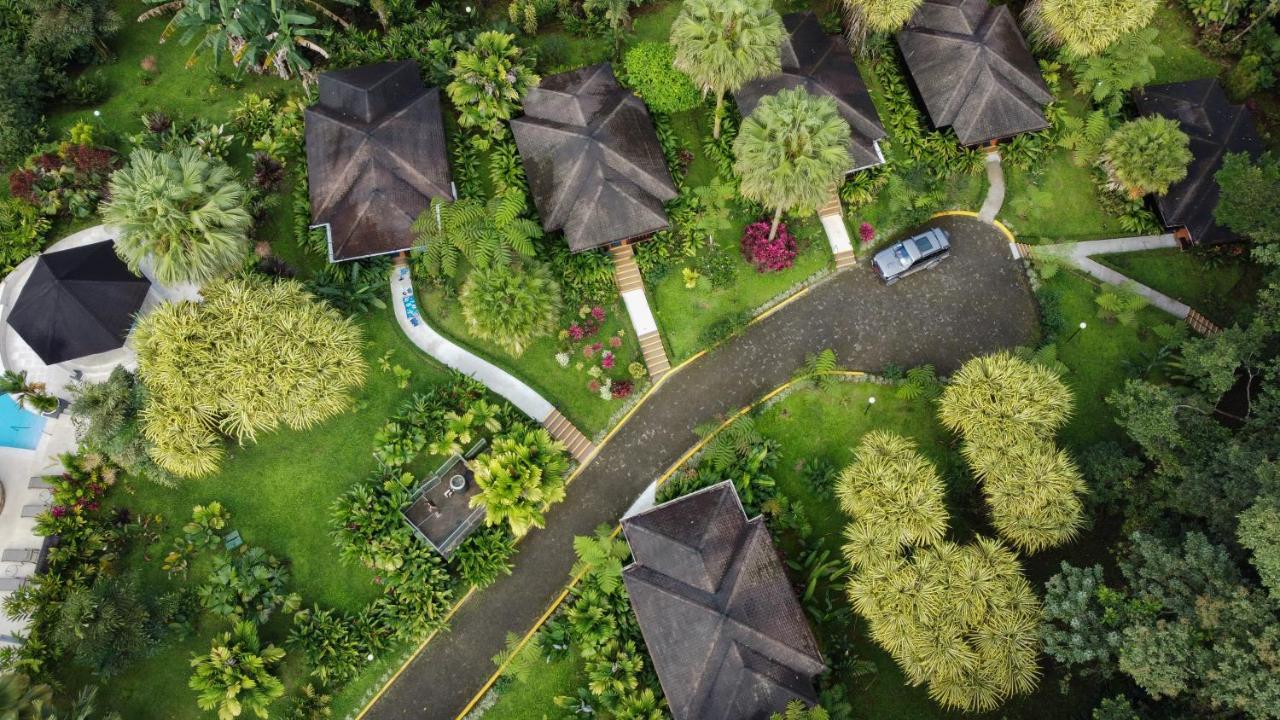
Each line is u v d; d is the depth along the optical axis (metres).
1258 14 36.78
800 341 32.47
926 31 34.97
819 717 24.08
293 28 31.94
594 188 30.95
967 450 28.14
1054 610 24.50
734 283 32.91
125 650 25.58
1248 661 20.69
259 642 26.97
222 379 26.98
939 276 33.56
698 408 31.42
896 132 35.34
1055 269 32.84
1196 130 34.00
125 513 28.66
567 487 30.27
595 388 31.31
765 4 28.58
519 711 27.64
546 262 31.75
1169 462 26.03
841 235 33.78
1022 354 31.03
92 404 27.69
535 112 33.16
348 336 28.48
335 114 32.38
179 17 30.61
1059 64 36.47
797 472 30.61
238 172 33.09
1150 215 34.31
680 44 30.61
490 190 33.78
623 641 27.58
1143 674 22.14
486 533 28.92
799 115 26.69
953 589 25.28
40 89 33.66
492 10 37.31
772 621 25.95
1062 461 26.80
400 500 28.84
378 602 27.89
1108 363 32.31
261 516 29.08
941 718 27.62
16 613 26.36
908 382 30.91
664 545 26.83
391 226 30.80
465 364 31.31
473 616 28.66
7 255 31.30
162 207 26.34
